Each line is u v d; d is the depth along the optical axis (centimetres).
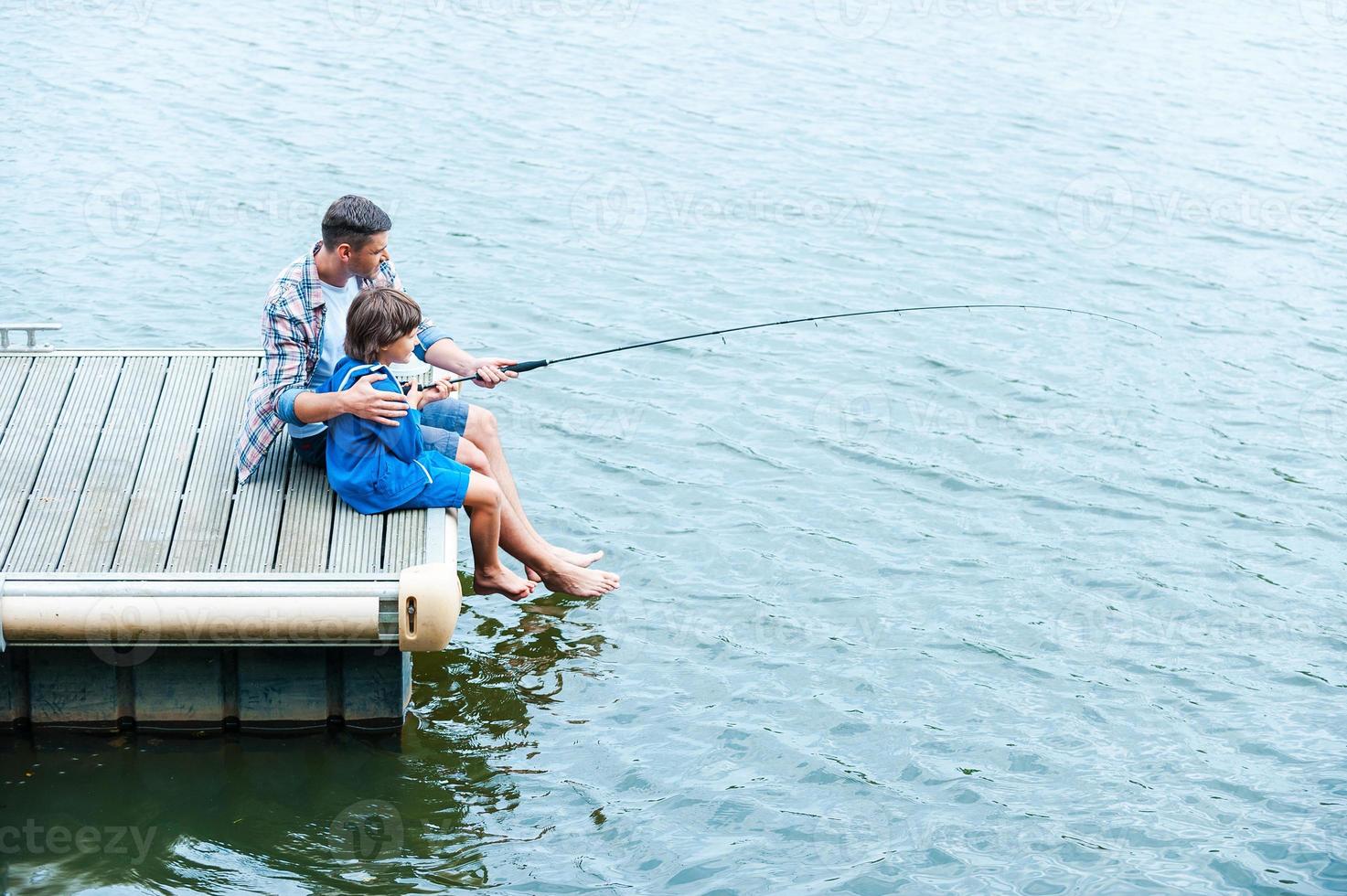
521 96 1355
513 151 1210
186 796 481
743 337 888
